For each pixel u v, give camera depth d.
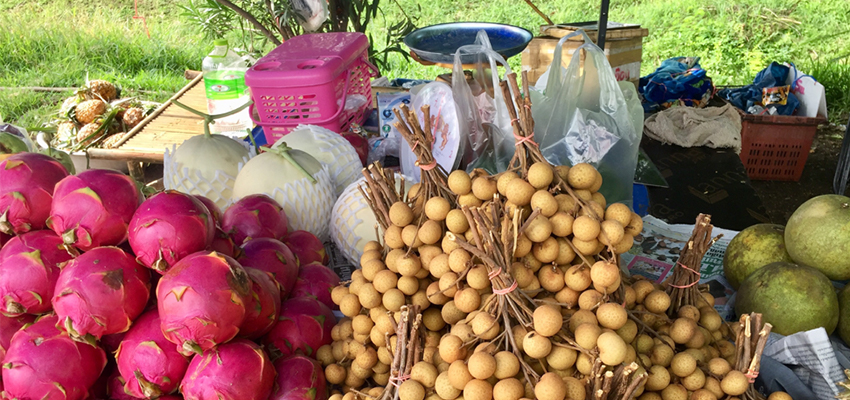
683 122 3.46
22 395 1.07
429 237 1.23
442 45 2.75
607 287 1.13
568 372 1.11
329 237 2.07
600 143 2.07
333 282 1.59
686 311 1.28
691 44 6.50
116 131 4.21
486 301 1.14
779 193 4.20
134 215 1.13
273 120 2.49
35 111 5.16
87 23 7.09
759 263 1.77
